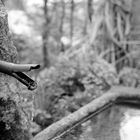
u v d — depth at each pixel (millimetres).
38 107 3018
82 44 4645
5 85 1585
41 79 3453
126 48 4590
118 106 2604
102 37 4523
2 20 1604
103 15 4574
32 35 6273
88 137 2020
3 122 1591
